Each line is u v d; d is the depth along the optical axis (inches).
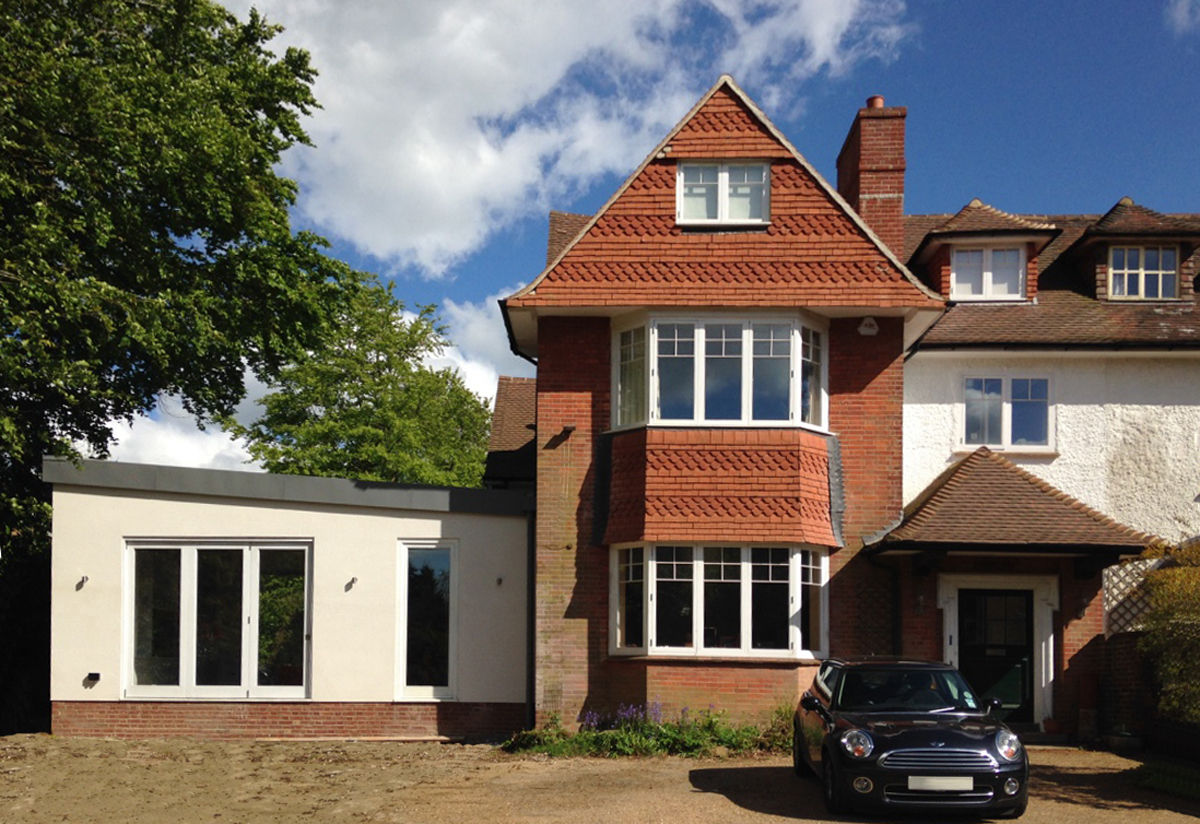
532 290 643.5
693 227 647.1
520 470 888.9
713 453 629.9
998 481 649.6
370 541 666.2
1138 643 531.5
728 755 572.4
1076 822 417.7
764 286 639.1
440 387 1529.3
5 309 637.9
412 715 655.8
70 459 655.8
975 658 655.8
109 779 513.7
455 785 494.6
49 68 656.4
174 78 759.7
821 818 418.9
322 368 1409.9
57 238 658.8
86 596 658.2
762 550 629.0
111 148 698.8
